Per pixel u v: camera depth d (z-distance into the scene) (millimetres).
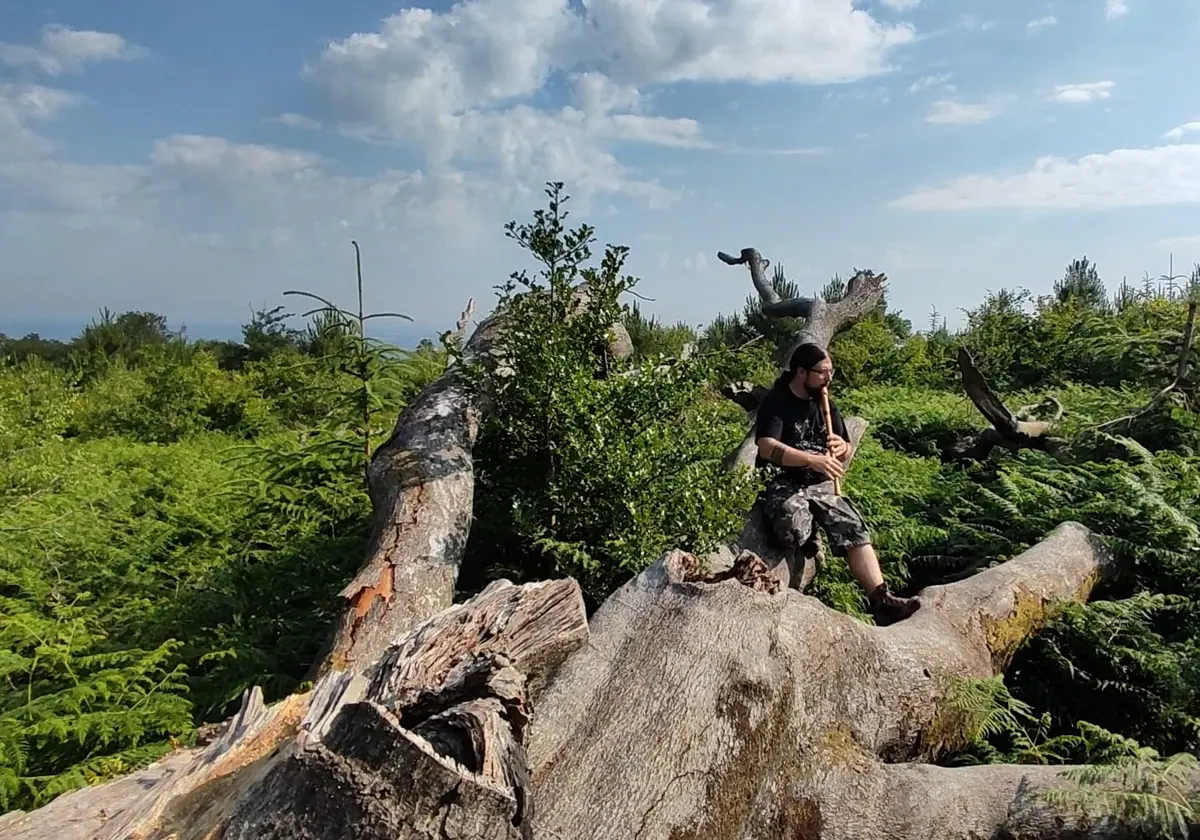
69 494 8289
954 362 16172
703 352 6039
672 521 5102
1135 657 4781
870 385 15523
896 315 20047
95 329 23078
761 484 5355
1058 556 5535
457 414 5844
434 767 2172
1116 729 4820
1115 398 10211
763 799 3270
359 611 4566
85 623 5414
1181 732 4719
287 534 6625
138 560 6363
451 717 2383
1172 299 14711
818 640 3783
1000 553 6527
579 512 5246
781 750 3377
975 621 4766
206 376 15062
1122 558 5863
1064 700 5086
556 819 2863
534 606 3148
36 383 16391
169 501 8016
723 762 3150
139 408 14523
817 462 5363
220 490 7512
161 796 2523
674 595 3684
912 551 6906
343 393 7215
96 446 12398
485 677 2557
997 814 3361
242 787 2432
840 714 3721
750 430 6824
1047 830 3252
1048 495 6820
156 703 4289
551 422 5508
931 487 8109
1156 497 6023
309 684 4137
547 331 5613
